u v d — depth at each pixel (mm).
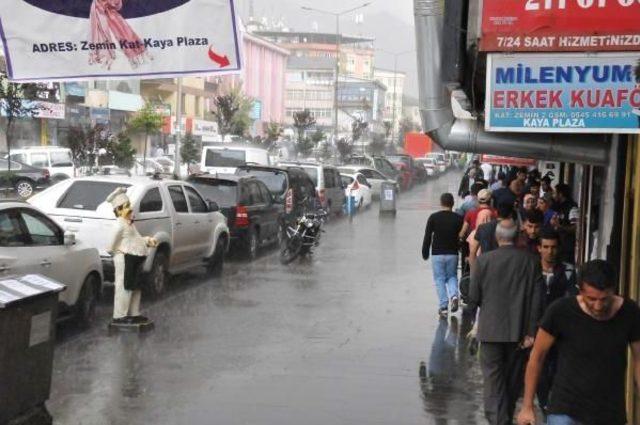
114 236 11078
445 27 8031
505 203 7301
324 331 11414
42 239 10117
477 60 7883
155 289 13641
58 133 50062
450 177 79062
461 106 9398
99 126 41500
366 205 37438
